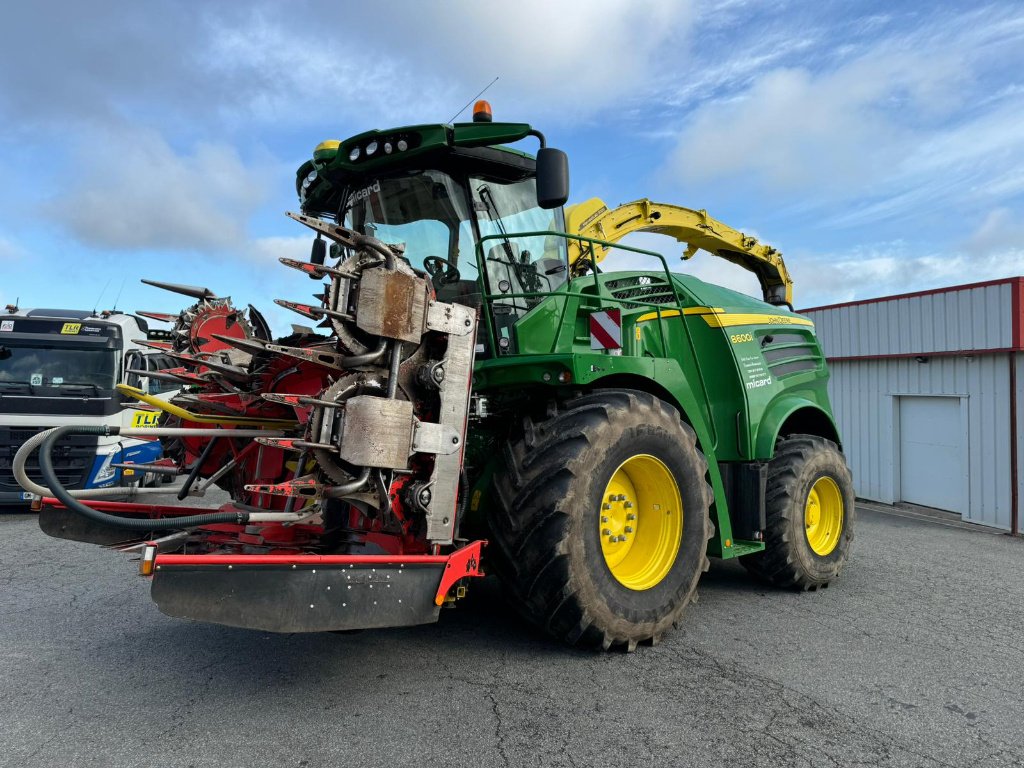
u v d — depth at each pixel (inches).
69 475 355.9
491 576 211.9
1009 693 130.3
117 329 383.9
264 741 103.3
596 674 132.7
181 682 125.6
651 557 154.3
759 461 197.3
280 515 120.6
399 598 115.3
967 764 103.1
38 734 105.1
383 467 115.6
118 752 99.7
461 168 159.3
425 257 163.6
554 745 104.1
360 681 126.9
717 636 160.4
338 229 114.5
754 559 207.6
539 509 133.0
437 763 97.9
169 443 179.5
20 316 373.7
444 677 129.4
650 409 149.9
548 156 143.0
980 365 421.7
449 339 126.4
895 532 360.2
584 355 142.3
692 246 317.1
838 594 206.4
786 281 336.5
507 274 165.8
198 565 98.4
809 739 109.1
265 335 179.9
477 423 154.5
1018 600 203.5
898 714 119.7
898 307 473.1
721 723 113.4
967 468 426.9
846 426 518.0
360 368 119.6
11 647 143.8
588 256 213.5
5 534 283.7
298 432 144.6
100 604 175.9
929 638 162.9
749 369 202.2
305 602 105.8
